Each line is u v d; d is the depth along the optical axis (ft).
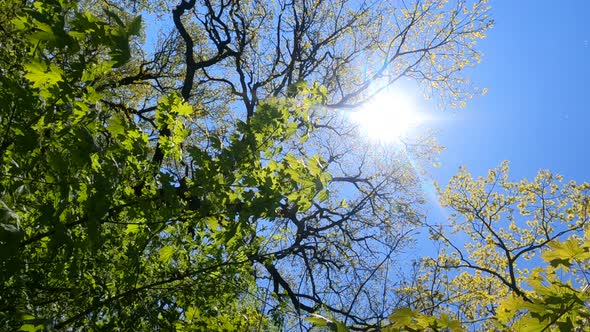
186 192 15.67
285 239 20.11
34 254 15.64
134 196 15.15
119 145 14.49
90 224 12.60
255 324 19.89
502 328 9.32
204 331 18.69
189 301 18.72
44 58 12.63
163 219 14.97
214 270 18.15
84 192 12.90
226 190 15.15
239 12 53.78
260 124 15.85
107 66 12.59
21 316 12.19
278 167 15.87
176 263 18.78
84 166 12.71
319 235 45.01
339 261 44.96
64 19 11.84
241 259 18.39
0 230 10.09
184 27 54.49
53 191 13.43
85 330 17.47
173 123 16.85
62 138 12.89
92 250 13.80
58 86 12.26
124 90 52.24
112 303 17.29
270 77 53.26
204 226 17.04
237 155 15.44
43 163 13.61
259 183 15.26
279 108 16.43
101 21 11.79
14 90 12.10
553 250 8.46
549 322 8.00
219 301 19.22
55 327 15.23
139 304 17.72
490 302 38.29
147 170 15.90
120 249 17.40
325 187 15.92
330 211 46.09
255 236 19.03
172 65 54.95
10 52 18.10
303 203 15.94
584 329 8.05
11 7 22.89
